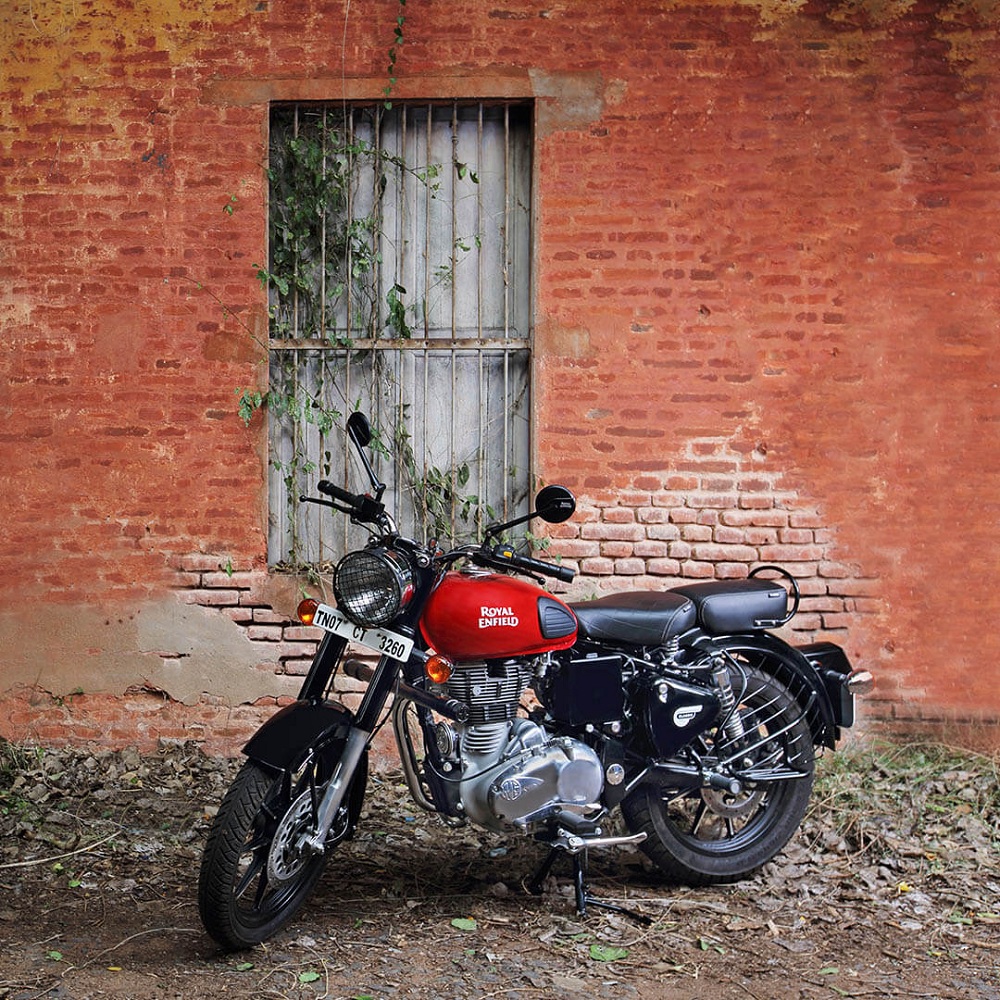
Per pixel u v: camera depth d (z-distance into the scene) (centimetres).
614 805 409
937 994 349
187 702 570
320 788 376
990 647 573
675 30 565
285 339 575
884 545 571
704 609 429
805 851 458
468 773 389
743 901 418
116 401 566
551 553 568
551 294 564
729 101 565
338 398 580
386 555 367
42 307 566
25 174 565
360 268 576
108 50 566
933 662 573
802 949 378
